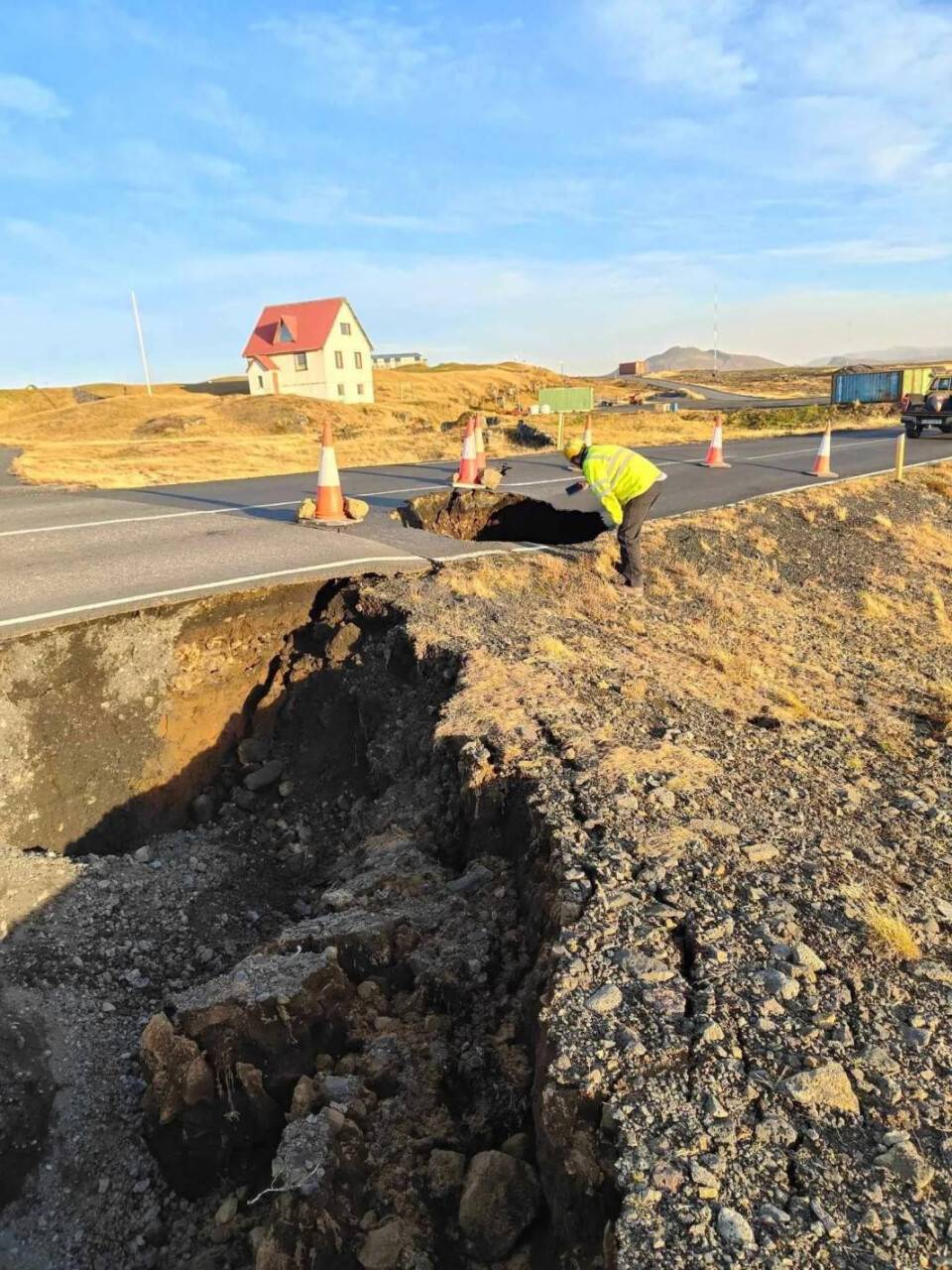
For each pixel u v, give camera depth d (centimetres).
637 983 324
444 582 795
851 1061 294
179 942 531
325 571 782
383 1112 339
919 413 2591
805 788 506
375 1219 302
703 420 4256
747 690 714
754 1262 225
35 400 7375
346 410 5391
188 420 4562
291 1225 296
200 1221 374
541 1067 303
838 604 1034
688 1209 238
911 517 1407
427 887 468
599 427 3434
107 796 632
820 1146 260
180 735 682
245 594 719
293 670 736
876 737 629
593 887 379
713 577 1023
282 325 6334
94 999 479
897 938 354
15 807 577
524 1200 290
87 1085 432
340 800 661
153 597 676
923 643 957
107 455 2391
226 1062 373
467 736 522
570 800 446
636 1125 264
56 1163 402
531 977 363
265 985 384
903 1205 243
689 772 492
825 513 1347
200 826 652
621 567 934
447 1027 379
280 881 603
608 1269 235
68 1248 373
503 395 8656
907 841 458
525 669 636
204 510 1109
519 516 1180
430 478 1475
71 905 530
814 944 354
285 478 1527
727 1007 313
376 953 415
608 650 730
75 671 621
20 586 703
